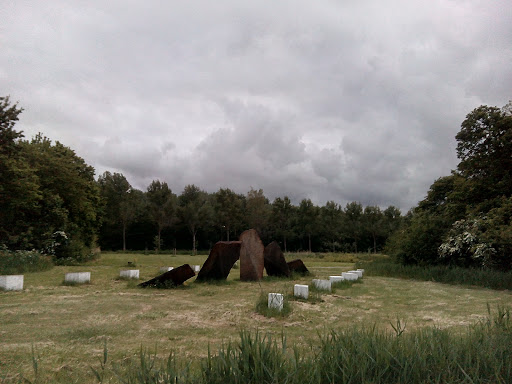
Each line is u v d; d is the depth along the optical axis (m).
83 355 5.69
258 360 3.55
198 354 5.73
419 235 24.61
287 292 12.42
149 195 61.78
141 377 3.60
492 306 10.99
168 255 51.56
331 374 3.51
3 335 6.96
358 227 64.44
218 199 63.78
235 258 17.25
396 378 3.61
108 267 25.42
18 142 32.41
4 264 20.17
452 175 30.53
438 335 4.57
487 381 3.47
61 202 33.84
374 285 16.97
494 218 19.81
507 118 22.97
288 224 64.81
